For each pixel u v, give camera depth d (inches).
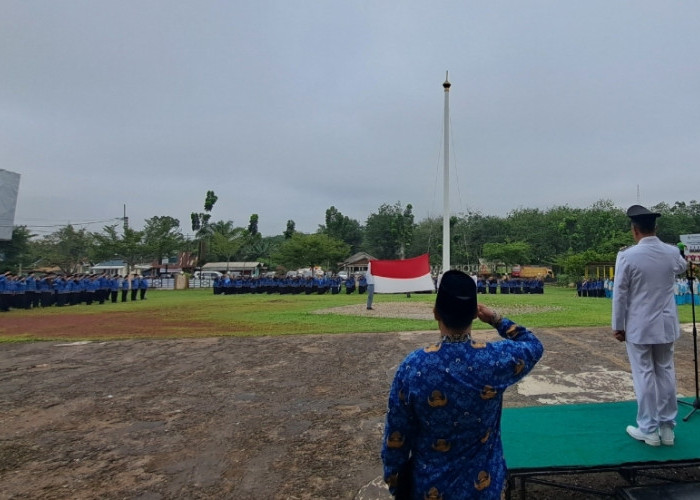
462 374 72.5
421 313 629.6
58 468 159.3
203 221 2304.4
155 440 183.9
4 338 437.1
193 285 1720.0
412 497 76.0
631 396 229.1
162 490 143.0
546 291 1439.5
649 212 144.8
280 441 181.2
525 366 77.5
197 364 321.4
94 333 472.7
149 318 613.6
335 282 1247.5
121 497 138.9
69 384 270.2
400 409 73.9
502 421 156.6
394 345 378.3
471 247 2591.0
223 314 649.6
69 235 2320.4
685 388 238.8
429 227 2851.9
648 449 132.3
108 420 207.8
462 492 72.3
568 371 280.1
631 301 141.5
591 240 2062.0
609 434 143.9
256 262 2561.5
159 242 1694.1
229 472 155.2
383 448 76.9
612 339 389.7
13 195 625.9
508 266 2203.5
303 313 637.9
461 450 74.1
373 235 2920.8
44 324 557.0
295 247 1897.1
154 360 336.8
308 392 248.4
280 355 346.3
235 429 194.9
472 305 76.1
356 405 225.0
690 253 168.1
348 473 152.9
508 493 125.6
